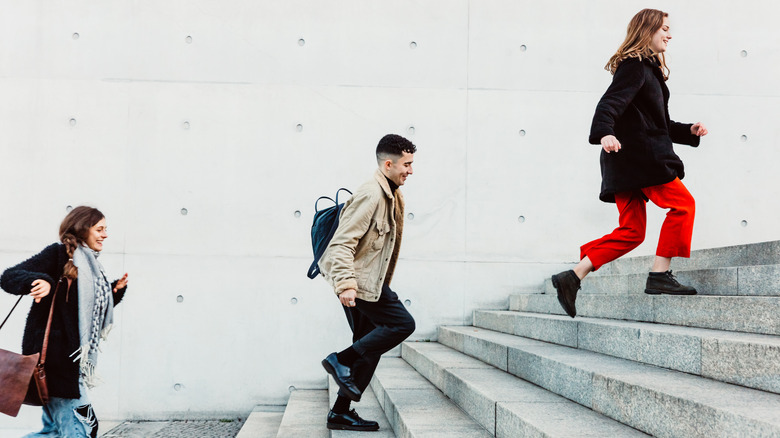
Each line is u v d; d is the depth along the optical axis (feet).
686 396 7.21
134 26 20.76
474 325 20.44
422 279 20.75
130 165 20.45
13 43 20.54
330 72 21.04
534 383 11.48
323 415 16.44
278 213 20.63
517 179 21.11
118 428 18.92
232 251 20.45
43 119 20.42
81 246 11.73
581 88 21.34
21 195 20.25
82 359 11.27
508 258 20.93
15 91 20.44
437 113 21.11
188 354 20.15
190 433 18.30
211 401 20.13
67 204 20.27
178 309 20.22
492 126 21.17
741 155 21.21
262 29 21.03
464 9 21.34
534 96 21.29
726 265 13.67
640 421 7.93
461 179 21.01
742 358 8.00
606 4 21.53
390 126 21.03
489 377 12.22
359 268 11.62
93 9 20.72
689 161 21.06
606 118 11.93
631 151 12.44
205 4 20.95
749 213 21.08
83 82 20.56
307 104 20.94
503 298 20.86
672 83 21.27
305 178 20.77
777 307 9.25
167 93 20.67
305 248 20.59
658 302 12.20
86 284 11.43
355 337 13.17
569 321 13.05
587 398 9.37
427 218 20.88
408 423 10.62
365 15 21.22
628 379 8.47
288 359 20.35
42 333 11.23
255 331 20.34
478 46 21.31
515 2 21.43
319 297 20.52
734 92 21.34
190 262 20.33
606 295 14.28
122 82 20.62
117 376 19.98
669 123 13.17
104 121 20.51
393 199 11.60
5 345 19.72
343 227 11.27
